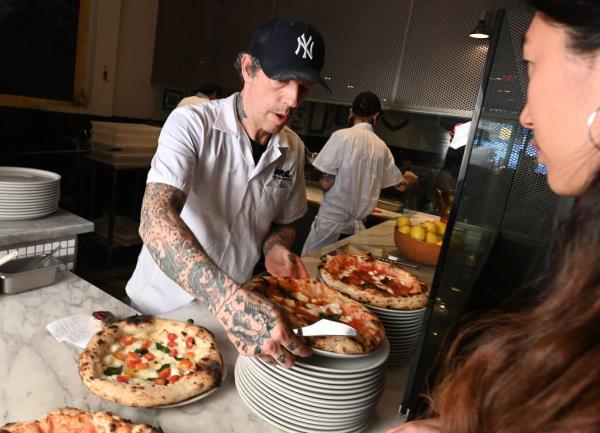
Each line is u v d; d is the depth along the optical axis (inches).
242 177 51.4
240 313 27.8
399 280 50.1
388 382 39.4
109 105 160.2
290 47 38.5
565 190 16.1
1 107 130.5
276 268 50.6
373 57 134.6
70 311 42.9
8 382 31.2
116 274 134.4
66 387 31.8
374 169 116.0
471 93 121.4
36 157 135.0
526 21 33.0
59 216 63.3
